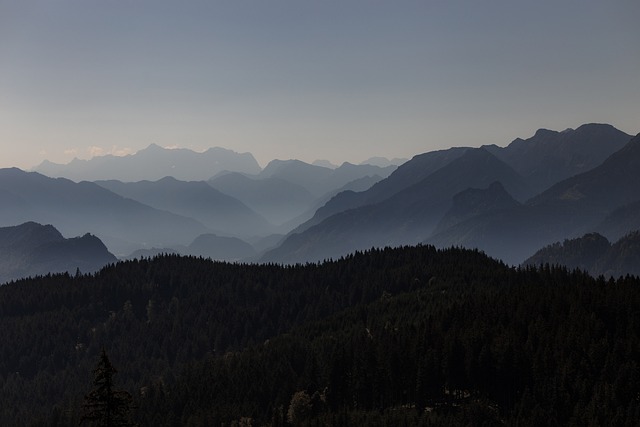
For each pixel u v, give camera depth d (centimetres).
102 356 8475
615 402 19425
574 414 19300
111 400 8425
